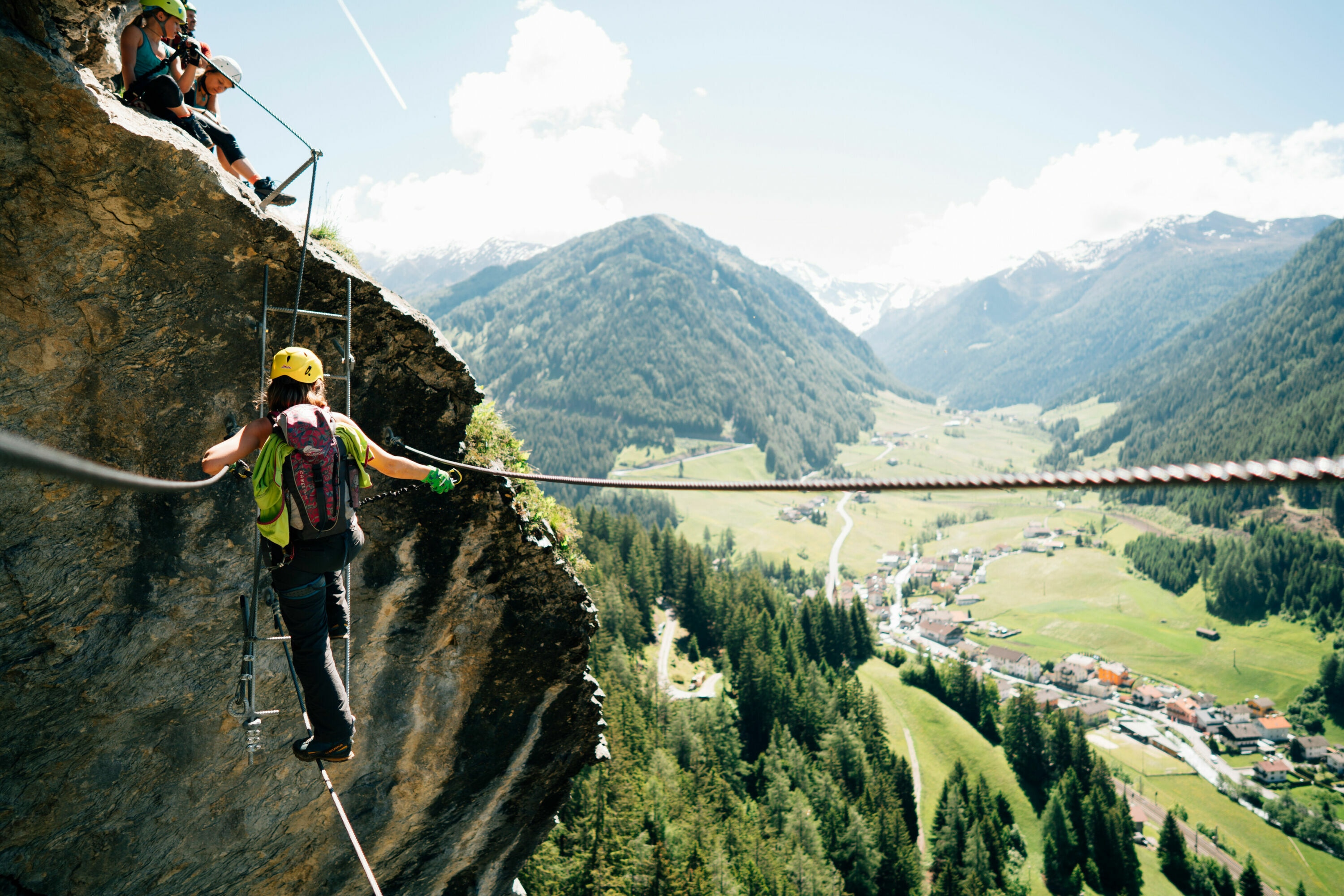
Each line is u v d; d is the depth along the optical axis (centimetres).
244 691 571
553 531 1045
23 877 717
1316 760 16212
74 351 652
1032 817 11394
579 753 1067
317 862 913
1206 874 10650
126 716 726
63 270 629
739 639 13488
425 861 1021
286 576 494
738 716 11419
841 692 12594
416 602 908
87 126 593
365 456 514
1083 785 11550
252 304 720
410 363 839
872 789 9831
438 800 982
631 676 10019
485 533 920
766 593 16212
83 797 724
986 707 13712
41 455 158
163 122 651
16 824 698
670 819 6594
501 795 1037
